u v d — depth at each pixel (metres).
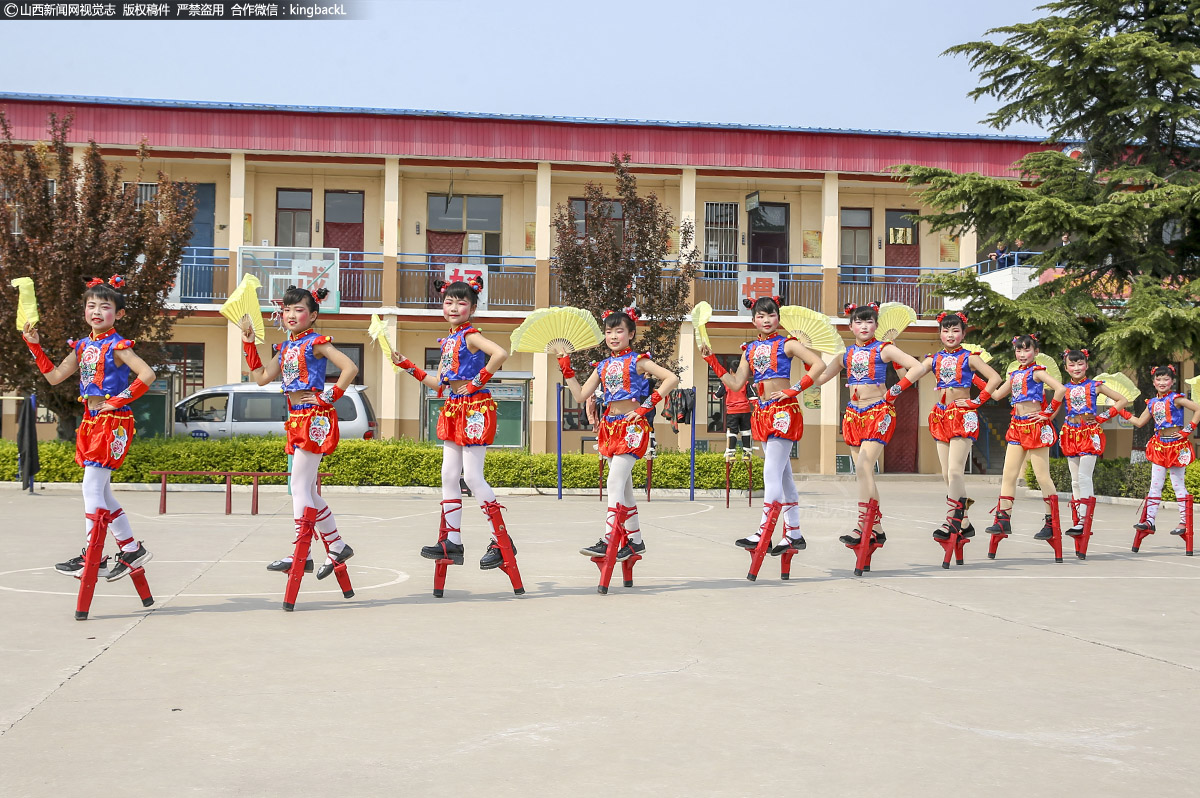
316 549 10.44
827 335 8.55
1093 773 3.81
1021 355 10.45
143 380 6.75
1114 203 20.12
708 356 8.69
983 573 9.30
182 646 5.79
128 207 19.56
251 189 26.80
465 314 7.65
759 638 6.14
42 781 3.62
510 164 26.42
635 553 7.96
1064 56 21.27
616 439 7.87
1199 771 3.84
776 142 26.97
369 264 27.31
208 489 19.02
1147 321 18.19
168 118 25.09
